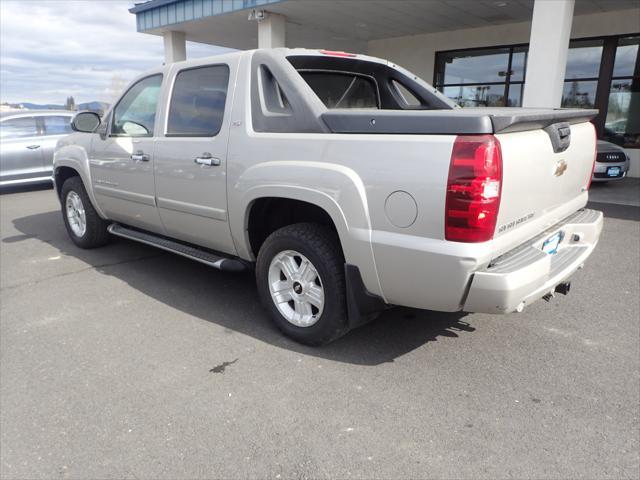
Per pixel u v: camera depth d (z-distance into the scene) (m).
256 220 3.56
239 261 3.79
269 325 3.70
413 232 2.58
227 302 4.14
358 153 2.75
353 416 2.61
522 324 3.70
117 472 2.22
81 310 3.98
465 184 2.37
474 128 2.37
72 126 4.87
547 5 7.93
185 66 3.97
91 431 2.50
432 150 2.47
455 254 2.45
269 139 3.22
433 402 2.72
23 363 3.15
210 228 3.80
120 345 3.39
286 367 3.10
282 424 2.55
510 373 3.02
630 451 2.33
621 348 3.33
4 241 6.12
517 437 2.44
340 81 4.11
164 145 4.01
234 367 3.10
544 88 8.19
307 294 3.26
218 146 3.55
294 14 11.96
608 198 8.72
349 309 3.01
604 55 12.16
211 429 2.51
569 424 2.53
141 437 2.45
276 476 2.20
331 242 3.10
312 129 3.03
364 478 2.18
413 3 10.95
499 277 2.45
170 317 3.85
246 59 3.50
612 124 12.43
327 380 2.95
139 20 14.38
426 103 4.35
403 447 2.37
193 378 2.98
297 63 3.65
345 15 12.11
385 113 2.68
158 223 4.36
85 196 5.39
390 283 2.76
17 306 4.07
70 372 3.05
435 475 2.19
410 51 15.37
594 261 5.18
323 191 2.90
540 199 2.86
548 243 3.15
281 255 3.36
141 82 4.47
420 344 3.39
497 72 13.97
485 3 10.96
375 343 3.41
